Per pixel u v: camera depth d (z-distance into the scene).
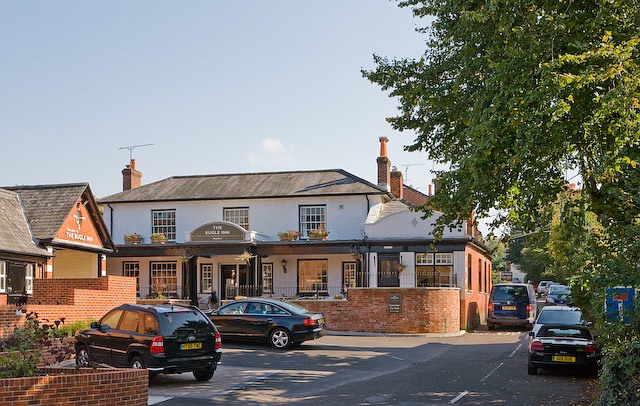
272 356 19.52
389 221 32.69
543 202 13.89
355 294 28.14
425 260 31.98
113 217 37.84
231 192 36.72
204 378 15.09
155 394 13.38
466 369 17.33
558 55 11.84
